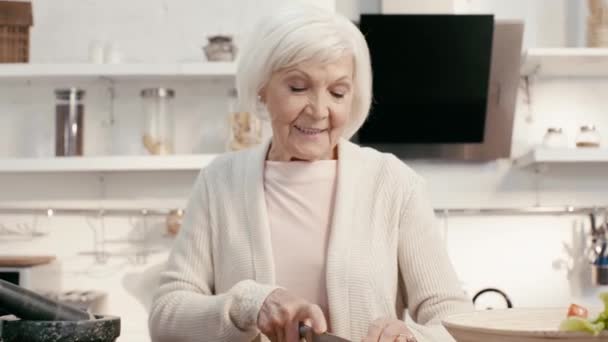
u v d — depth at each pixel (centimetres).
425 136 297
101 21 307
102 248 304
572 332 78
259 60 126
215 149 305
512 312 98
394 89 291
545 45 310
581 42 310
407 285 137
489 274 308
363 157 142
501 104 297
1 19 284
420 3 298
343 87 126
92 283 303
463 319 94
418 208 138
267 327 109
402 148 301
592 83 311
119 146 304
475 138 298
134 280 303
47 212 304
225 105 305
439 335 115
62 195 304
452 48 286
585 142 289
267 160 145
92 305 291
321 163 139
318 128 127
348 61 126
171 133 290
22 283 266
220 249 141
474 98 292
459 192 308
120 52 295
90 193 304
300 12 124
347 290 131
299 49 121
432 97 292
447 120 295
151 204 303
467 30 284
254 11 306
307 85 125
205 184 147
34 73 280
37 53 305
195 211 146
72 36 306
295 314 106
